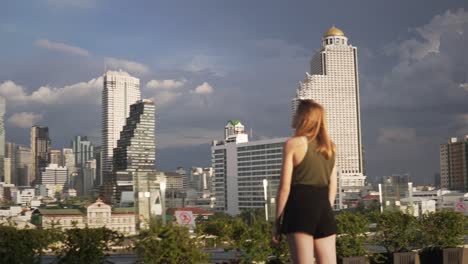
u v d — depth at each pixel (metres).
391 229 15.11
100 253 10.45
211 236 11.91
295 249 4.20
